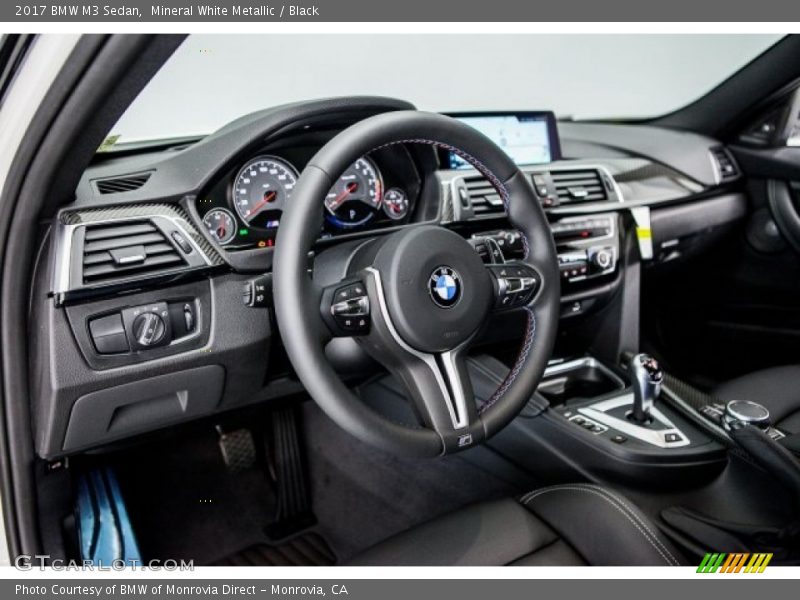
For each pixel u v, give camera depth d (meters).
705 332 2.05
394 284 0.95
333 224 1.26
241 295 1.14
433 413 0.98
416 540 0.98
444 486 1.57
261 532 1.57
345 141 0.94
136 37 0.73
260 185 1.19
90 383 1.02
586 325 1.78
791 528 1.01
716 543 1.08
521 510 1.04
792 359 1.86
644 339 2.13
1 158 0.87
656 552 0.95
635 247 1.71
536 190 1.54
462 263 0.99
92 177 1.09
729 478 1.25
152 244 1.06
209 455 1.69
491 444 1.51
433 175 1.36
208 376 1.15
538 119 1.71
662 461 1.28
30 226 0.94
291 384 1.32
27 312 1.01
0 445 1.08
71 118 0.82
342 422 0.92
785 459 1.08
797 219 1.88
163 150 1.32
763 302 2.01
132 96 0.83
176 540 1.52
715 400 1.43
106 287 1.01
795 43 1.78
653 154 1.93
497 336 1.54
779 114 1.90
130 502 1.58
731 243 2.07
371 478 1.66
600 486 1.09
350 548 1.52
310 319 0.92
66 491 1.25
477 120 1.62
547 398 1.53
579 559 0.95
